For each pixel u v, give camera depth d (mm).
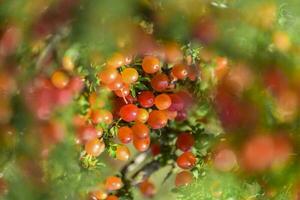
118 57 264
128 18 218
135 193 367
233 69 243
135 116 294
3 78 251
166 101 299
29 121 254
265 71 236
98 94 280
